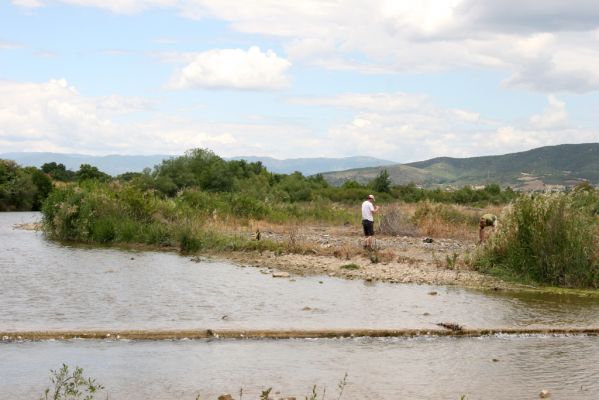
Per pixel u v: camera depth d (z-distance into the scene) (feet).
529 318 41.73
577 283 55.16
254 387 26.99
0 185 202.59
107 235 84.07
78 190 91.71
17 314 39.14
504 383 28.48
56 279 52.85
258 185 195.83
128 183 98.94
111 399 25.21
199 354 31.91
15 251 73.31
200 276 56.39
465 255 65.92
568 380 29.09
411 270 61.21
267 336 35.65
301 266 64.08
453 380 28.76
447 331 37.32
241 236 82.33
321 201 167.22
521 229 59.26
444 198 211.82
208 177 179.32
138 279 53.83
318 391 26.68
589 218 58.90
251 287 51.16
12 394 25.23
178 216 92.07
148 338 34.60
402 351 33.58
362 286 53.11
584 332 38.58
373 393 26.71
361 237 94.43
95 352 31.73
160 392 26.13
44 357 30.58
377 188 224.12
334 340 35.58
